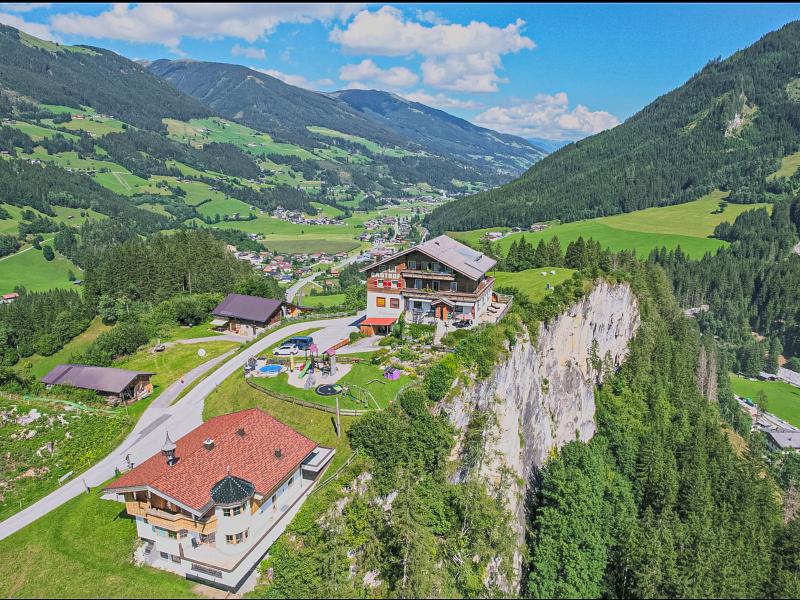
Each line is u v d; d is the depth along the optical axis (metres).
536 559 63.25
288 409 63.41
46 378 78.94
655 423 105.19
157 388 80.88
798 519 79.62
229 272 153.88
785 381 194.62
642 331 126.88
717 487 87.19
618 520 71.50
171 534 44.59
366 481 51.16
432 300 86.19
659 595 60.03
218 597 41.81
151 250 154.62
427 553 46.22
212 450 47.16
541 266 146.00
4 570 45.56
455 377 62.72
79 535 49.38
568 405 94.56
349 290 134.12
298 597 40.56
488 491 61.41
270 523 46.62
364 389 65.56
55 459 62.81
